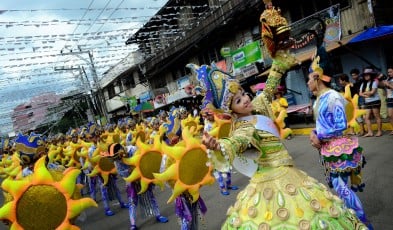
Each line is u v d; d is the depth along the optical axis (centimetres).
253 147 264
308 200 249
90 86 2612
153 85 2903
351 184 379
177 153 414
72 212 314
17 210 307
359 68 1234
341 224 246
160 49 2052
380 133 907
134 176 534
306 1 1405
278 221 246
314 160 830
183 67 2430
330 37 1234
